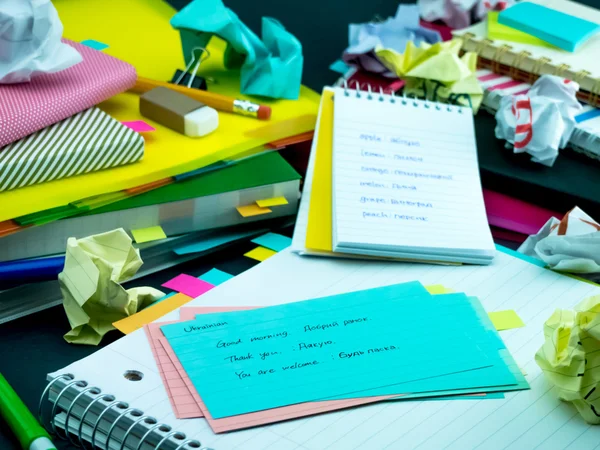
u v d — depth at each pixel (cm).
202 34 100
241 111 94
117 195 77
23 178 75
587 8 123
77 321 70
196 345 67
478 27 119
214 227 83
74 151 77
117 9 118
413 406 63
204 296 73
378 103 93
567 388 63
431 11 128
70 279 70
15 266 71
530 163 95
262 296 74
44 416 63
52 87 84
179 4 136
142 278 79
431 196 86
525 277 80
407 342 69
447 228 83
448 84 103
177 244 82
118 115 90
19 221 71
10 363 68
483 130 102
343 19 135
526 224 92
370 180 85
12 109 77
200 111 89
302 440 59
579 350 62
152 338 68
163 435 58
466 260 81
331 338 69
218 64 107
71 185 77
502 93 105
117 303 71
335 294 75
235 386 63
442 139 92
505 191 93
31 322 73
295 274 77
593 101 105
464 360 67
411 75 103
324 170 88
